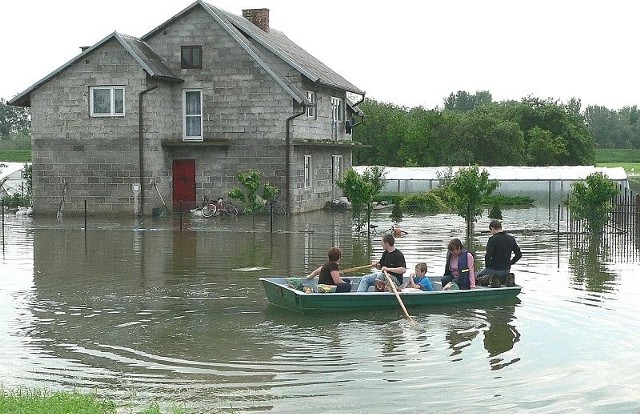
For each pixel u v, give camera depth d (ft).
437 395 43.52
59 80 152.76
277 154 152.76
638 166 430.61
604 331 57.62
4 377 46.52
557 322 60.34
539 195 226.17
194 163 156.76
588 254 98.12
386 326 59.16
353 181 123.75
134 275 82.02
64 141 153.38
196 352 52.06
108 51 150.00
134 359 50.37
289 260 92.58
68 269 85.81
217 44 154.30
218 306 66.33
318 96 167.94
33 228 128.67
